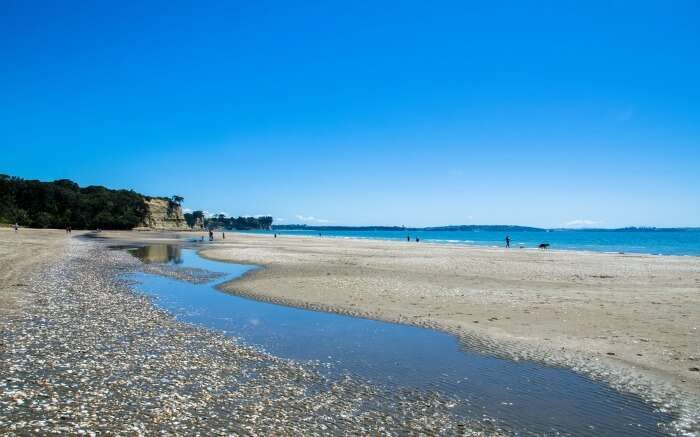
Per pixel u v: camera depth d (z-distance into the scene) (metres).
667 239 149.88
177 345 14.95
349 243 93.00
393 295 25.09
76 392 10.30
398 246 80.06
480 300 23.31
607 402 10.78
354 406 10.37
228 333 17.08
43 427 8.41
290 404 10.33
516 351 14.70
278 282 30.19
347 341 16.17
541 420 9.82
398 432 9.07
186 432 8.58
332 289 27.23
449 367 13.30
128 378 11.45
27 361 12.32
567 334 16.41
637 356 13.85
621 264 43.09
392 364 13.59
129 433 8.38
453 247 78.00
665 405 10.59
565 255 56.28
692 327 17.05
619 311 20.08
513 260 47.41
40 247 58.94
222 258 49.97
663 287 27.59
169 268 39.62
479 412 10.19
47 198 164.75
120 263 43.19
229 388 11.17
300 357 14.22
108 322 17.70
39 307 19.78
